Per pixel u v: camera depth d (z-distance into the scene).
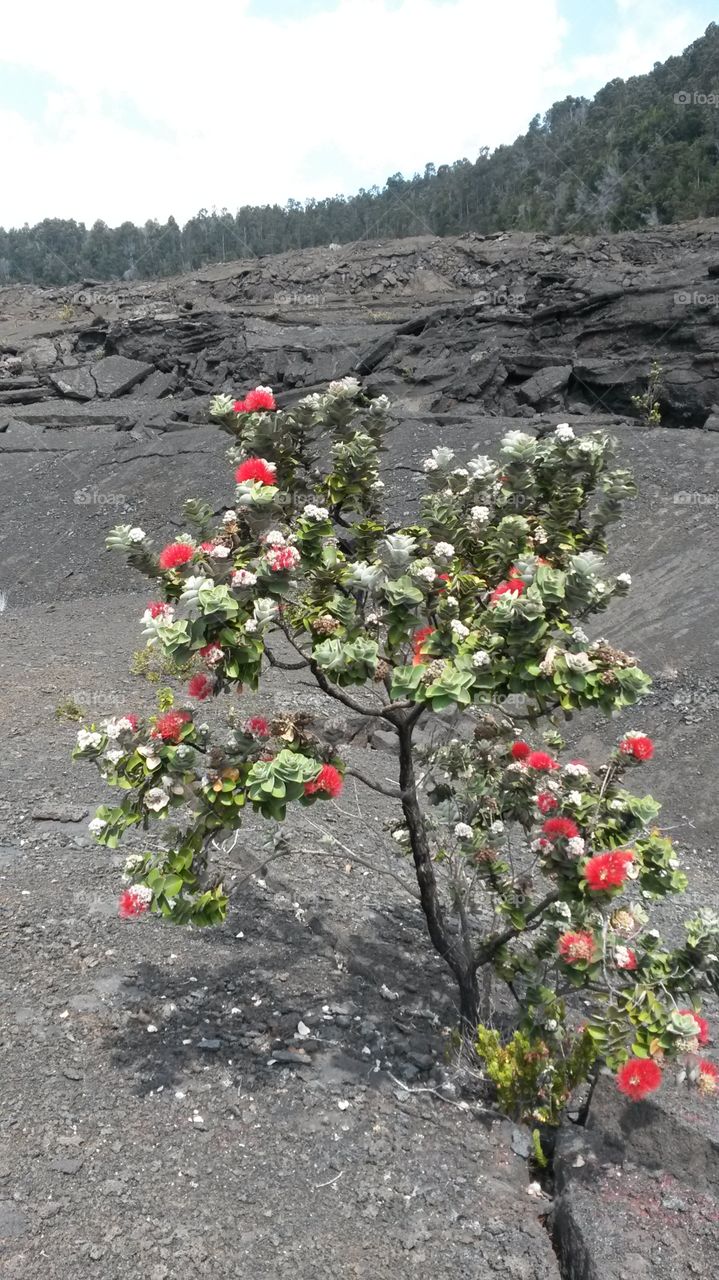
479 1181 3.44
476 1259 3.05
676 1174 3.34
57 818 6.43
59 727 8.75
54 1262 2.84
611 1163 3.43
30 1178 3.18
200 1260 2.92
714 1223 3.10
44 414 34.25
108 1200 3.12
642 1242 2.99
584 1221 3.08
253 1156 3.42
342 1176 3.37
